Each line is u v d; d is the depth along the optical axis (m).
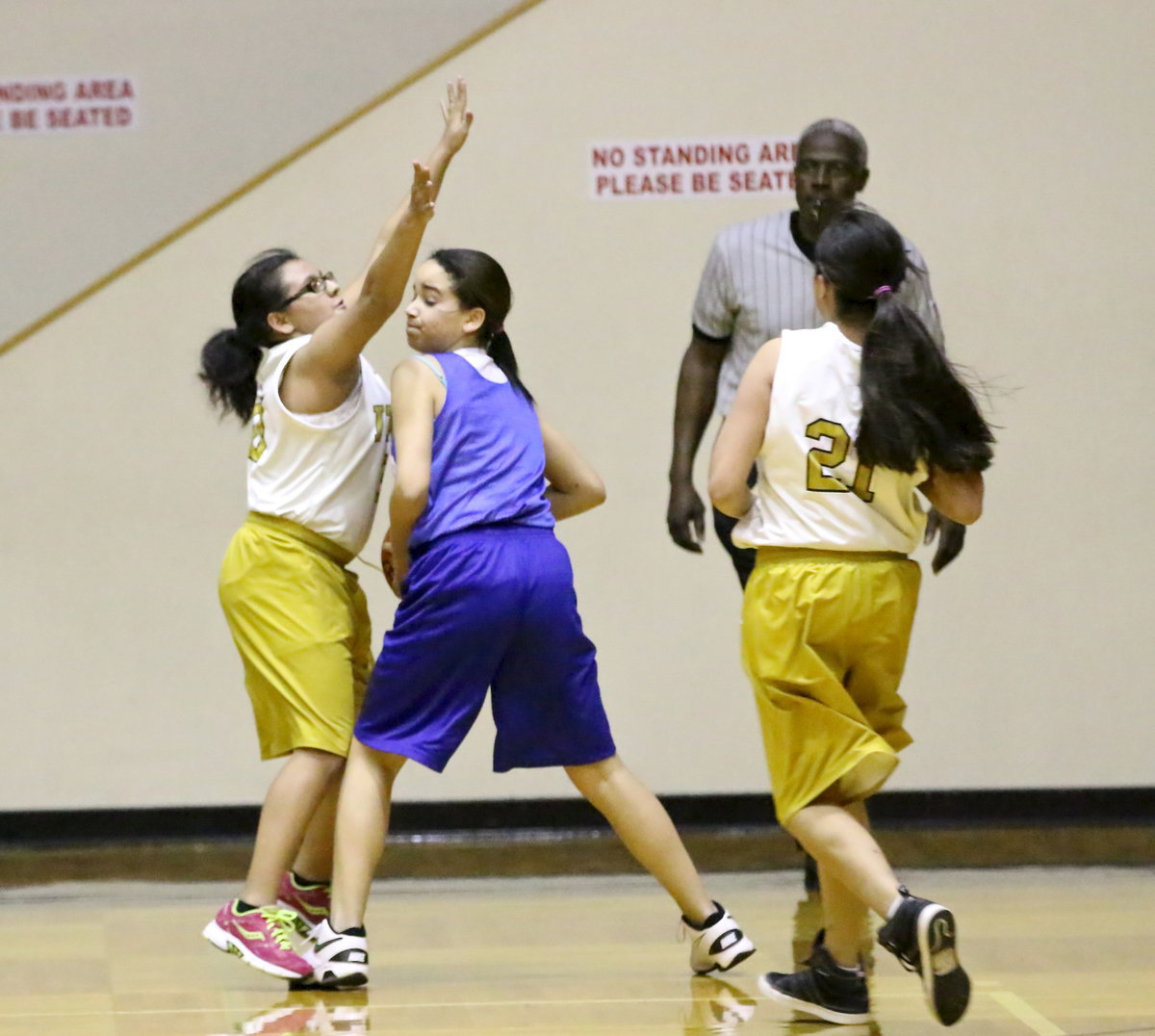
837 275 11.45
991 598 21.98
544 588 12.84
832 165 17.38
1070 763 22.03
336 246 21.61
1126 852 19.55
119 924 16.16
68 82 21.09
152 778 21.95
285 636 13.30
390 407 14.15
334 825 14.05
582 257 21.77
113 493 21.84
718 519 18.03
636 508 21.95
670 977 13.37
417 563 12.84
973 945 14.34
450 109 12.79
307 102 21.33
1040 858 19.22
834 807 11.27
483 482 12.87
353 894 12.95
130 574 21.89
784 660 11.34
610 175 21.70
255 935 12.87
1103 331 21.81
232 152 21.33
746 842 20.66
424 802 21.75
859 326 11.55
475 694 12.88
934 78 21.64
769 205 21.72
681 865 13.33
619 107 21.67
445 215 21.67
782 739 11.36
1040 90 21.64
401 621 12.84
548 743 13.06
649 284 21.80
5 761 21.83
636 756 22.03
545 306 21.80
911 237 21.75
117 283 21.62
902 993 12.72
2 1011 12.40
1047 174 21.69
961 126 21.66
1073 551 21.95
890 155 21.67
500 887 18.09
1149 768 22.02
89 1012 12.33
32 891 18.20
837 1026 11.62
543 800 21.84
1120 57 21.61
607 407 21.88
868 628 11.34
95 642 21.91
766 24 21.59
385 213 21.61
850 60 21.61
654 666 22.02
